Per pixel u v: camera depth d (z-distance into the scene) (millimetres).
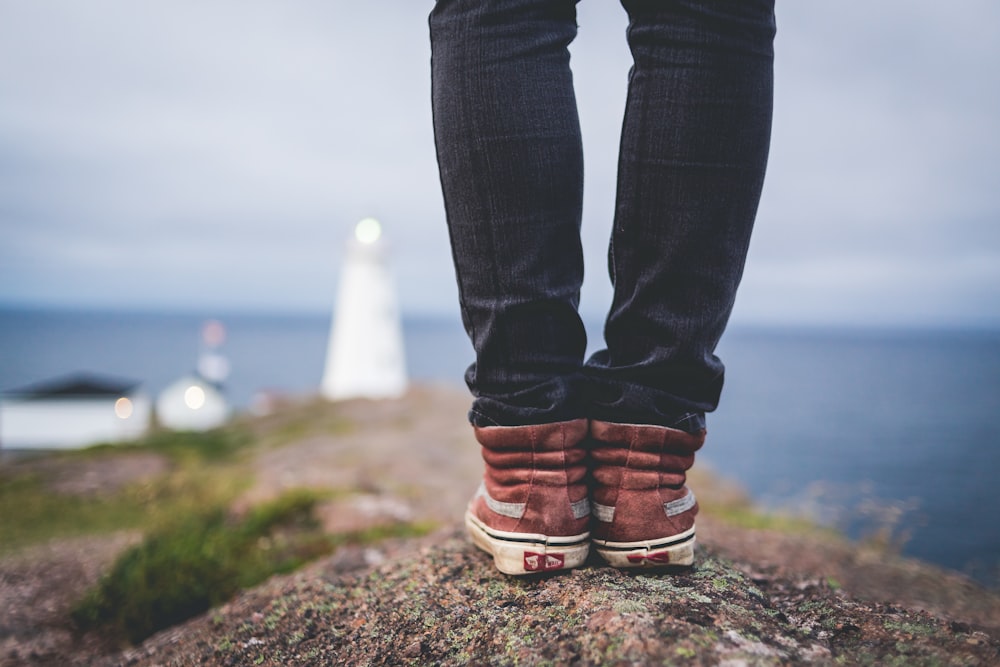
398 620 1424
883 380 107062
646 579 1347
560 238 1244
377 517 4527
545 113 1200
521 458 1314
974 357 194250
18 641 2463
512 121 1186
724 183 1166
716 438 41156
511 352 1260
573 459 1312
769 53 1179
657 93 1165
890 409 62688
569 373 1296
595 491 1363
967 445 35781
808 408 64688
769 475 24828
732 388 92000
